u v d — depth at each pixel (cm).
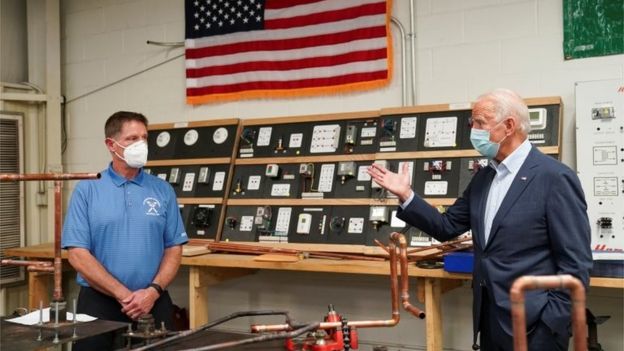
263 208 374
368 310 377
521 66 338
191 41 436
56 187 203
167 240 286
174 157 417
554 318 204
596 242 295
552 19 330
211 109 434
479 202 229
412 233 326
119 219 266
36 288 411
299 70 399
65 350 331
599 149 299
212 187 396
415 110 348
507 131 218
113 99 477
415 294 361
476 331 228
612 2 315
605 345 316
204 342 187
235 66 420
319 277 393
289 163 378
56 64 483
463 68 354
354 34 381
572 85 325
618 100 296
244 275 394
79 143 491
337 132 369
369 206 344
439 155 334
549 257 211
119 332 241
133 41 468
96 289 263
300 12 399
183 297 437
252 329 191
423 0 366
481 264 223
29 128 475
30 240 470
